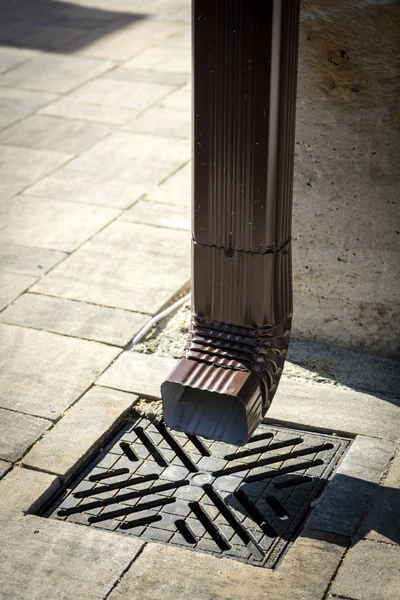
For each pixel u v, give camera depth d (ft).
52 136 26.18
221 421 12.67
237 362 12.52
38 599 11.03
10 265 19.31
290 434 14.12
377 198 14.93
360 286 15.76
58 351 16.26
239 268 12.23
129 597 11.05
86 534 12.07
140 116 27.55
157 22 37.04
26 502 12.62
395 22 13.60
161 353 16.37
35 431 14.10
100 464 13.58
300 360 16.11
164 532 12.21
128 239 20.36
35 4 39.42
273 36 10.87
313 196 15.35
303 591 11.07
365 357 16.20
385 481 12.88
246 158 11.56
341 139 14.71
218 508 12.62
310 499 12.75
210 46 11.16
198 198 12.07
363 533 11.94
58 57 32.86
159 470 13.41
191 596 11.04
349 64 14.11
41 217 21.44
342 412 14.46
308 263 15.97
